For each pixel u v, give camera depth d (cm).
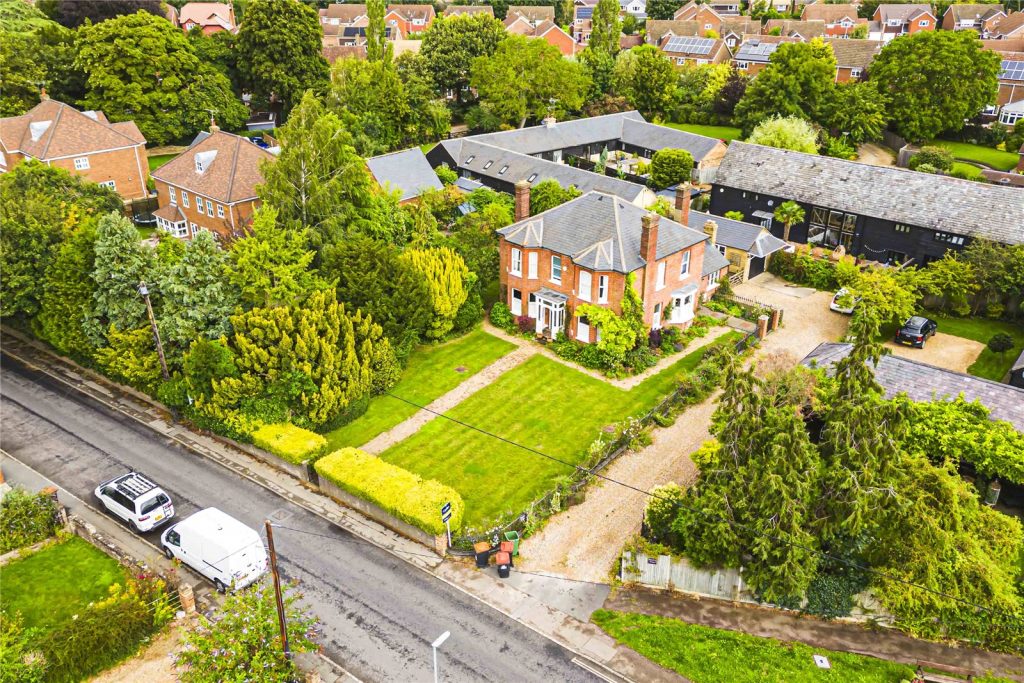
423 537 3356
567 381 4669
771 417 3017
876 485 2873
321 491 3731
